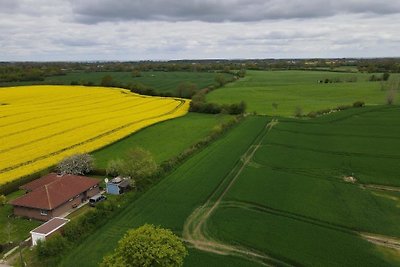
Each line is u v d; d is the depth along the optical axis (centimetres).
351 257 3888
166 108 12594
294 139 8425
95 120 10006
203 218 4759
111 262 3097
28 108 11444
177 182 5925
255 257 3916
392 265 3759
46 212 4931
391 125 9450
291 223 4622
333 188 5703
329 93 16212
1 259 3975
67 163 6203
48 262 3791
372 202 5222
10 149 7325
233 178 6128
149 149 7812
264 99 14912
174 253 3086
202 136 8931
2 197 5288
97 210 4675
